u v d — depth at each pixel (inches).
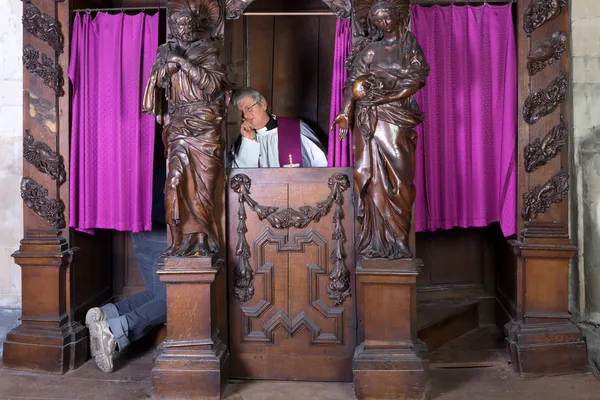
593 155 140.5
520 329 125.3
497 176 131.0
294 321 123.9
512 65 127.2
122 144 133.1
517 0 127.7
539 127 125.7
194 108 114.3
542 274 125.6
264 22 161.3
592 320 141.3
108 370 128.3
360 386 111.9
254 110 139.6
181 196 114.7
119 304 138.5
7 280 155.8
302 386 121.0
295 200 122.8
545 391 115.8
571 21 141.6
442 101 130.0
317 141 146.6
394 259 112.1
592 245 140.8
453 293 157.8
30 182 131.6
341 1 120.6
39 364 128.9
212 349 115.9
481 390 117.1
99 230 153.3
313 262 123.5
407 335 113.4
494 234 156.9
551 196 125.3
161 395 114.4
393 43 112.3
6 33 153.3
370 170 112.7
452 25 129.7
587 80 141.9
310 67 160.7
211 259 115.3
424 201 129.4
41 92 130.9
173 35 117.0
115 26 133.0
